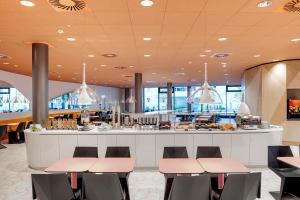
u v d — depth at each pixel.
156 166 6.47
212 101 5.91
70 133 6.39
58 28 5.30
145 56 8.60
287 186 4.81
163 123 6.91
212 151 4.96
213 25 5.18
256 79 11.12
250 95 11.76
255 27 5.33
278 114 9.95
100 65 10.62
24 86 13.89
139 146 6.47
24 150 9.26
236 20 4.88
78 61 9.57
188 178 3.15
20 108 13.44
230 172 3.68
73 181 4.05
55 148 6.39
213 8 4.24
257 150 6.55
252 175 3.25
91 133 6.41
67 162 4.24
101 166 3.99
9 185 5.41
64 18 4.68
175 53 8.10
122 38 6.16
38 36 5.93
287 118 9.76
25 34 5.76
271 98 10.18
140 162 6.46
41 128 6.54
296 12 4.44
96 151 4.95
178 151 4.95
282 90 9.82
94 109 22.41
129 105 26.27
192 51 7.80
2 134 10.11
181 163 4.19
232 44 6.89
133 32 5.65
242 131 6.52
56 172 3.71
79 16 4.59
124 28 5.34
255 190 3.36
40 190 3.24
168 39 6.30
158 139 6.48
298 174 4.50
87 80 17.88
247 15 4.59
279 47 7.31
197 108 24.27
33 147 6.48
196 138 6.48
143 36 6.00
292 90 9.74
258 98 10.93
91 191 3.33
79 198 3.76
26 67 10.97
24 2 3.94
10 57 8.58
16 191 5.07
